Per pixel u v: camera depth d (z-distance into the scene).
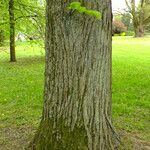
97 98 5.40
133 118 8.51
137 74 15.64
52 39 5.32
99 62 5.32
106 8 5.25
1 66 19.58
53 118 5.48
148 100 10.45
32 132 6.96
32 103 10.09
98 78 5.36
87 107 5.35
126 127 7.62
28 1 18.00
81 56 5.23
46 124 5.58
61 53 5.27
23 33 19.00
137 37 43.31
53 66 5.38
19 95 11.28
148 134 7.26
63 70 5.30
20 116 8.56
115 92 11.54
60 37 5.24
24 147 6.07
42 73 16.48
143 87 12.50
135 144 6.23
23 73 16.58
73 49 5.21
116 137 5.82
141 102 10.11
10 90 12.21
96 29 5.21
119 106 9.53
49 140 5.49
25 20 18.20
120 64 20.02
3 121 8.16
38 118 8.34
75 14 5.11
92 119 5.40
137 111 9.18
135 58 23.59
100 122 5.47
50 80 5.45
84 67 5.25
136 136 6.98
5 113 9.00
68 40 5.21
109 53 5.46
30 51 29.23
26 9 17.66
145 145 6.32
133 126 7.75
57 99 5.41
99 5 5.16
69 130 5.39
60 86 5.36
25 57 24.77
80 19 5.13
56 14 5.20
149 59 23.02
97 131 5.44
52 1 5.21
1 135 6.94
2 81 14.27
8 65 20.09
